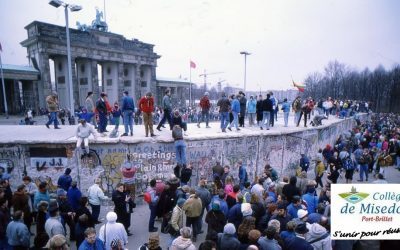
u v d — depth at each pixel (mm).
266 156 16125
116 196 8812
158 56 68188
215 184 10172
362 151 17062
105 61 57375
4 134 13523
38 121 35750
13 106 48469
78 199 8852
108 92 61438
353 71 83438
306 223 6516
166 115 15195
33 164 12070
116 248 6125
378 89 73312
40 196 8430
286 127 19078
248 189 9664
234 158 14852
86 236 5707
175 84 76812
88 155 12281
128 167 11328
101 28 56125
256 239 5734
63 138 12445
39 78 47125
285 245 5871
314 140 19938
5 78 43469
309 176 17938
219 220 7340
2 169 11172
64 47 48406
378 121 40312
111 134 13172
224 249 5867
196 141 13742
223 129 15695
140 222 10469
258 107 17359
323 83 90625
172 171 13258
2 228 7109
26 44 48500
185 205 8133
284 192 8930
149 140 12812
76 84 50438
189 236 5719
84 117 15766
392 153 20266
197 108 43875
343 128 28469
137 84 63531
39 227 7363
